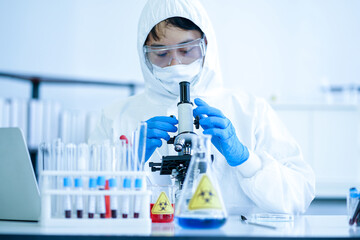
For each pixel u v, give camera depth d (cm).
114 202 100
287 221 116
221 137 133
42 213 98
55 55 395
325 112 322
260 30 409
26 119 296
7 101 292
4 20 386
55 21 399
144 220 98
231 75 404
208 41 158
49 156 104
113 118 180
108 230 91
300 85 401
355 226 105
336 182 319
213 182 97
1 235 83
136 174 101
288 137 170
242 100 173
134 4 410
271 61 405
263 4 411
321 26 404
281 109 323
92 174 100
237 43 407
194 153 99
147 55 159
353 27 402
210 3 412
